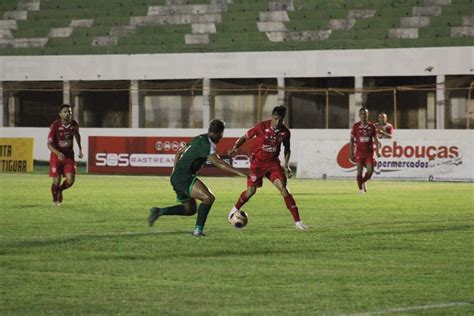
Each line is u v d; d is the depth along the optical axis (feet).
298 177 217.77
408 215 120.37
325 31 269.85
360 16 269.64
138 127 271.08
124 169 232.32
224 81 268.21
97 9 291.99
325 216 118.52
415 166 208.44
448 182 202.69
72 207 131.13
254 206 134.41
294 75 258.16
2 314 52.31
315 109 263.08
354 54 253.44
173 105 272.31
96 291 59.93
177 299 57.00
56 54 287.28
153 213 88.89
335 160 215.31
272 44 271.49
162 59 268.41
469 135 208.74
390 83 257.75
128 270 69.10
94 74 273.75
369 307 54.34
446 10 263.90
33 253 78.69
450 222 110.01
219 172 227.20
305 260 75.10
